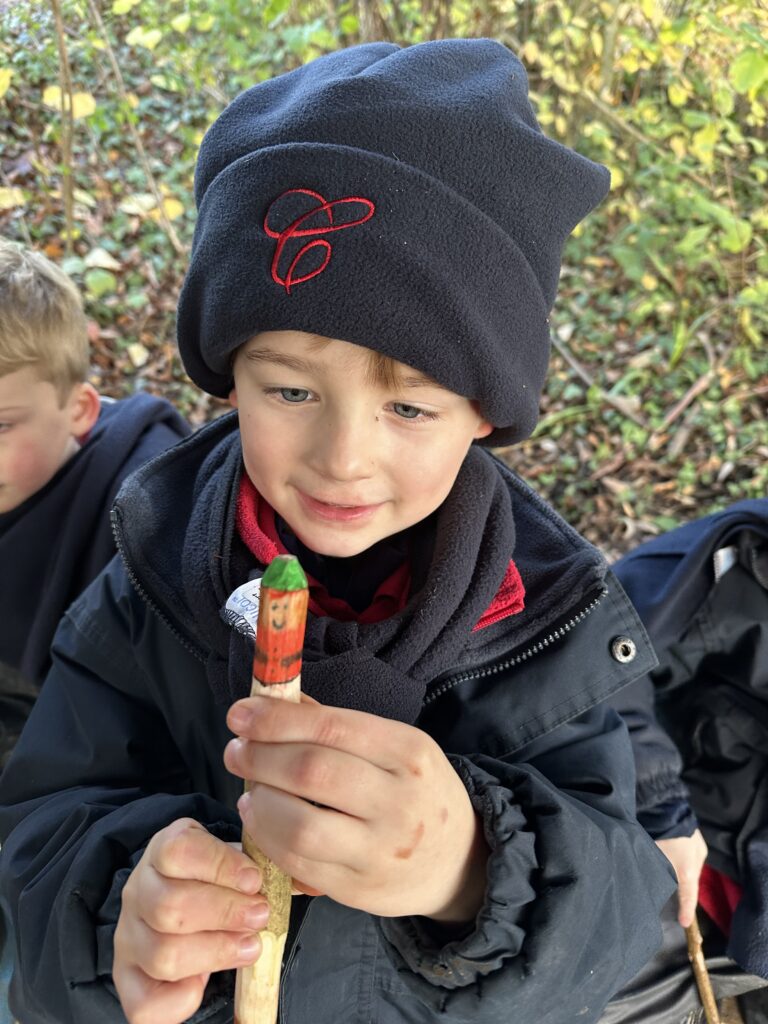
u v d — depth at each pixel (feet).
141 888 1.15
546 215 1.31
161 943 1.11
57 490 2.29
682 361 4.49
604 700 1.67
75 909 1.37
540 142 1.28
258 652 1.02
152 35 3.76
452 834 1.15
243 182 1.26
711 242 4.43
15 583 2.26
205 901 1.10
